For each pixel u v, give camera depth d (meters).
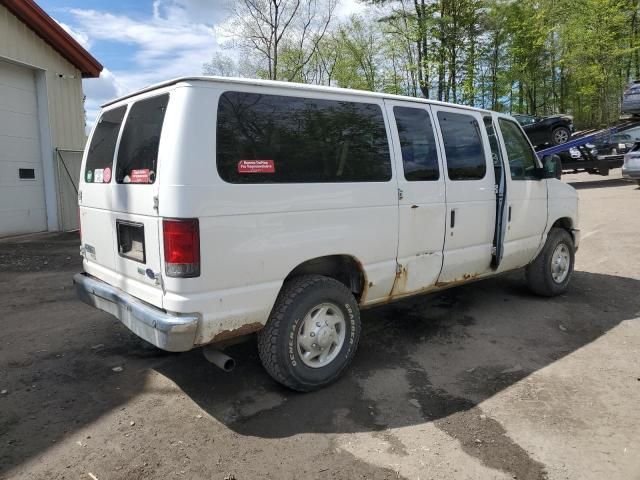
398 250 4.30
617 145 16.73
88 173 4.34
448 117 4.82
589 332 4.99
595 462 2.96
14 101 10.94
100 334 5.08
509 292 6.38
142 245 3.49
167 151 3.18
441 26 22.38
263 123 3.48
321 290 3.75
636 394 3.74
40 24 10.91
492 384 3.95
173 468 2.93
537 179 5.74
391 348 4.68
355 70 27.33
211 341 3.30
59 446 3.15
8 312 5.82
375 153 4.12
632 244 8.73
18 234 11.19
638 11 26.11
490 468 2.92
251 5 19.25
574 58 25.98
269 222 3.45
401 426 3.36
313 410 3.58
